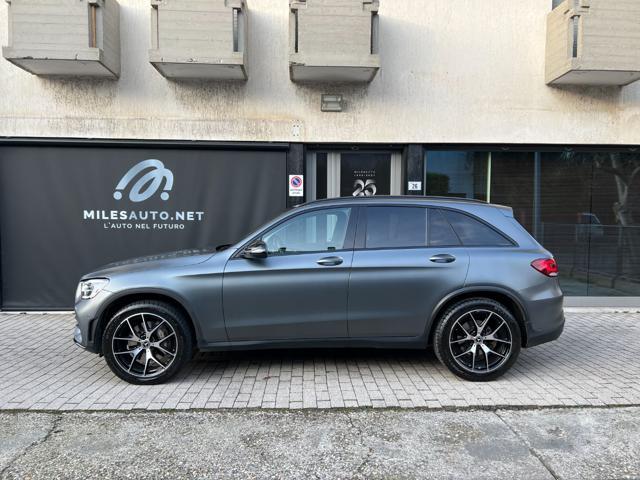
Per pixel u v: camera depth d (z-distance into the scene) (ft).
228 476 9.81
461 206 15.60
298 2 21.50
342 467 10.14
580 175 25.57
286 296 14.53
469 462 10.34
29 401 13.34
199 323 14.43
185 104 23.79
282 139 24.13
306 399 13.51
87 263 24.31
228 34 21.38
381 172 25.57
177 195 24.39
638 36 22.03
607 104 24.75
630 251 25.68
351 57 21.72
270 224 15.10
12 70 23.13
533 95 24.61
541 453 10.72
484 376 14.73
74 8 20.75
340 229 15.19
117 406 13.03
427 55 24.22
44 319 22.95
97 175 24.07
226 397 13.64
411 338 14.89
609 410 12.94
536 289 14.76
